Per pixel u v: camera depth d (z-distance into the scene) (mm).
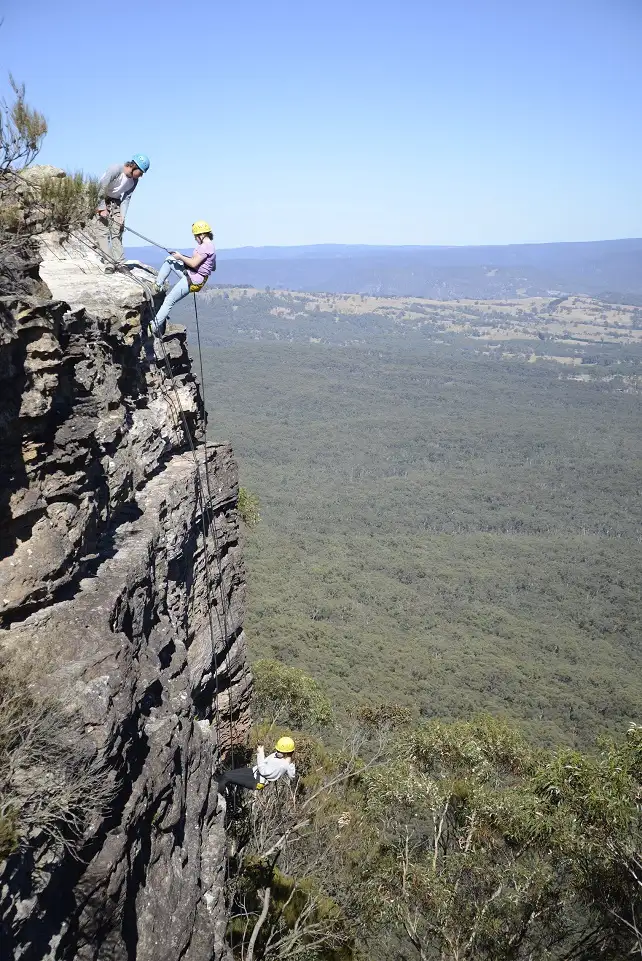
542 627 152000
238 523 17250
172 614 12445
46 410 8609
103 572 9625
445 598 169375
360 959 18688
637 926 15953
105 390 11008
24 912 5855
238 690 16797
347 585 165250
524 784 19031
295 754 23188
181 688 10773
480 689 105312
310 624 121938
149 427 13281
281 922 16000
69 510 9078
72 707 7199
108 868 7047
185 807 9625
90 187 12523
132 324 13000
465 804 19953
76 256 13641
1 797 6070
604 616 162875
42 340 8609
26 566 8180
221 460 16453
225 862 10789
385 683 100312
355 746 25109
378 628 138000
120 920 7250
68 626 8195
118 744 7457
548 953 18109
